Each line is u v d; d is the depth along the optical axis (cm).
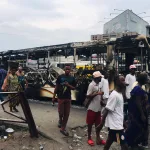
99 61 1070
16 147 551
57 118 773
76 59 1134
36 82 1149
